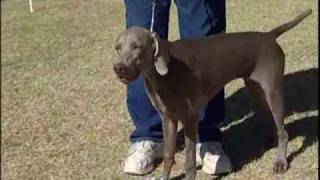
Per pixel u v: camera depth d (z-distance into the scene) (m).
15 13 5.24
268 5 4.98
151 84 1.98
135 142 2.39
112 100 3.07
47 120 2.86
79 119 2.85
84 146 2.57
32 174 2.37
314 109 2.82
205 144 2.31
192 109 2.04
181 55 2.00
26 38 4.43
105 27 4.68
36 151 2.55
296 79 3.20
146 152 2.34
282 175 2.26
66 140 2.64
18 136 2.70
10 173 2.39
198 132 2.32
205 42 2.07
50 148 2.57
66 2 5.54
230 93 3.02
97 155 2.49
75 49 4.09
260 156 2.40
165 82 1.97
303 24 4.20
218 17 2.25
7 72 3.60
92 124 2.79
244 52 2.12
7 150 2.57
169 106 2.01
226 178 2.26
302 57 3.53
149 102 2.33
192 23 2.23
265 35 2.18
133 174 2.32
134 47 1.81
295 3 5.00
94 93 3.18
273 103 2.21
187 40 2.06
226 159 2.29
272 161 2.36
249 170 2.31
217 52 2.07
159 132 2.38
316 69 3.33
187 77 2.00
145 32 1.84
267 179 2.25
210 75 2.06
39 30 4.65
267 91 2.18
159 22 2.21
